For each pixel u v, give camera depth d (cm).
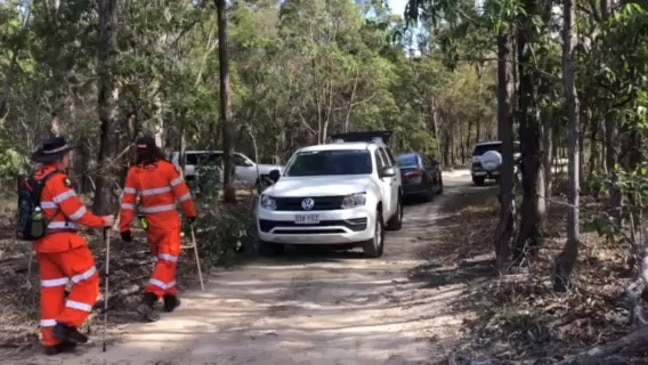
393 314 750
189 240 1089
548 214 1202
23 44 1373
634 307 574
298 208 1042
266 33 3494
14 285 860
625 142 824
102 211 1327
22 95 1320
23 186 617
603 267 816
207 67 3119
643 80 723
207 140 2214
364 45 3378
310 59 3225
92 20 1397
